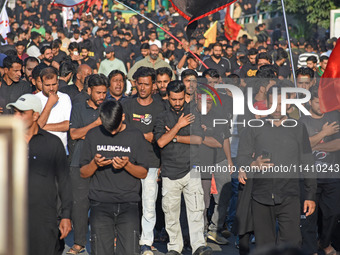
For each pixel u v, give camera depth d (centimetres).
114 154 810
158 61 1684
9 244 170
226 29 2936
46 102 1082
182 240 1033
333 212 984
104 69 2155
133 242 811
